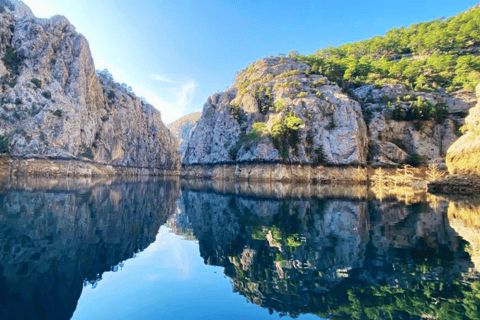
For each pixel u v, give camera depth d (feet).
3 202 94.27
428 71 388.37
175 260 44.21
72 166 319.47
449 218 77.25
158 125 574.56
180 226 74.28
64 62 376.27
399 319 23.65
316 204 122.01
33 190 144.46
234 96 471.62
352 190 211.61
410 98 338.75
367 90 370.94
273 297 29.63
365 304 27.04
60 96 348.18
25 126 304.71
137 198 139.13
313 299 28.84
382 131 326.85
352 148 309.22
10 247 45.16
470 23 403.75
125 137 462.60
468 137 172.65
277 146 332.19
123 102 483.51
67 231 59.00
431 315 24.25
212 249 51.29
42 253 43.32
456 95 331.77
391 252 45.37
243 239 58.80
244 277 36.42
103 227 65.98
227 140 422.00
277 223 76.79
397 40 488.44
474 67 354.33
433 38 430.61
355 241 53.62
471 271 35.73
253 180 339.36
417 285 31.58
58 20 385.29
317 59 437.99
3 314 24.58
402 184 257.55
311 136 329.11
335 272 36.76
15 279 32.86
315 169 318.24
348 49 520.42
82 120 367.04
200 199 147.43
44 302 27.58
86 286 32.37
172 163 611.47
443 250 45.83
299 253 46.44
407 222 72.38
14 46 345.72
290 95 364.58
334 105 337.11
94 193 144.77
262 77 440.86
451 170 182.39
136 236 60.29
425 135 318.86
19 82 324.19
